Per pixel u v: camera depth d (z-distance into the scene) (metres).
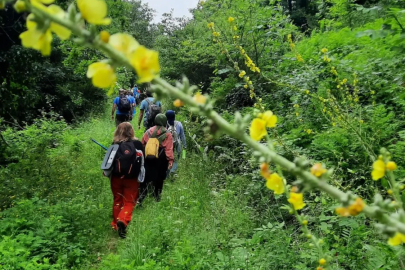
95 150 8.56
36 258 3.49
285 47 6.78
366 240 2.59
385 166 0.72
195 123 7.52
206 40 8.16
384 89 3.78
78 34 0.52
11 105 7.63
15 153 7.16
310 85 4.19
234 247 3.38
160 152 5.42
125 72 14.09
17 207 4.51
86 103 15.66
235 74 6.88
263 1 7.31
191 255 3.30
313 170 0.63
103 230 4.57
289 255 2.85
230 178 5.16
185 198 5.21
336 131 3.50
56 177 5.80
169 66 11.55
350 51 4.52
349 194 0.61
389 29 2.47
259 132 0.64
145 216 4.78
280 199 3.92
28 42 0.53
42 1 0.54
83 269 3.70
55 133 10.08
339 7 5.67
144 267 3.15
